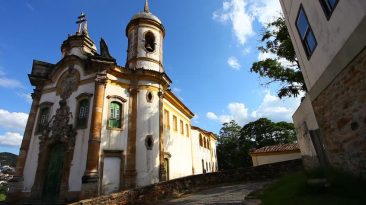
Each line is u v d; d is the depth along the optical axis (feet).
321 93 26.27
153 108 64.85
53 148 60.75
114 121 59.41
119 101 61.41
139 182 56.34
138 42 73.61
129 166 56.70
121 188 54.39
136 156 58.59
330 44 22.40
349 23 18.61
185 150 91.61
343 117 21.74
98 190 51.44
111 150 55.77
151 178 58.08
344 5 18.93
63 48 74.33
